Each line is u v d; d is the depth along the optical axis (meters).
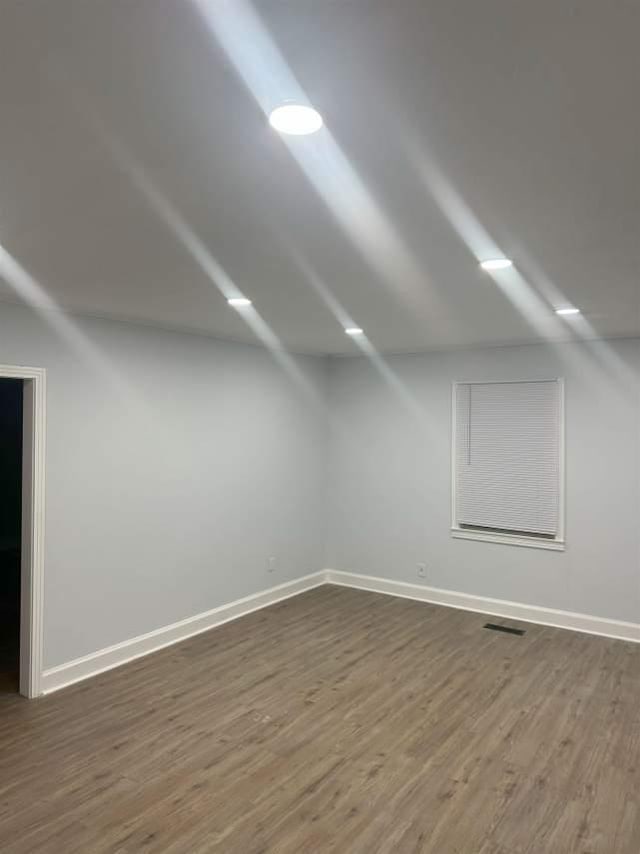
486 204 1.99
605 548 5.04
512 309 3.80
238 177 1.78
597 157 1.63
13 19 1.05
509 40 1.10
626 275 2.93
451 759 3.13
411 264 2.74
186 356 4.88
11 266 2.82
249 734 3.37
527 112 1.38
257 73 1.23
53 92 1.31
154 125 1.46
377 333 4.82
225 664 4.35
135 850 2.44
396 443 6.11
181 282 3.14
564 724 3.51
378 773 3.00
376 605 5.78
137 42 1.12
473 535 5.65
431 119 1.42
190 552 4.94
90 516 4.14
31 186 1.86
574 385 5.16
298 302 3.65
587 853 2.45
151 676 4.13
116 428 4.33
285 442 5.97
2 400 6.46
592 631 5.07
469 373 5.68
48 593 3.87
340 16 1.03
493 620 5.37
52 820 2.62
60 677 3.95
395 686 4.00
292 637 4.91
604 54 1.15
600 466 5.06
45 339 3.88
